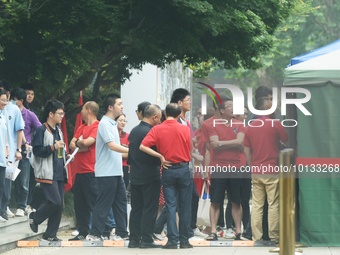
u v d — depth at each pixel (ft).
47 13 88.33
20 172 76.54
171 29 90.84
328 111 65.00
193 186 72.49
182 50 93.15
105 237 72.49
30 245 68.28
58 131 68.54
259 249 66.64
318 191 66.95
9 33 87.66
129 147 66.80
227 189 73.61
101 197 68.59
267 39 101.96
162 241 70.95
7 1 87.30
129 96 105.81
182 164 65.46
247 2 97.55
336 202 66.95
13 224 72.64
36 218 68.44
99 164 68.39
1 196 69.26
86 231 71.82
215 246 68.80
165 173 65.51
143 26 90.58
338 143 65.31
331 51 69.87
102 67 104.37
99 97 115.75
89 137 70.95
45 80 92.07
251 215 68.90
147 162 66.03
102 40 95.09
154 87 105.81
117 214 70.90
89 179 71.31
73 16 88.84
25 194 76.95
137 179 66.08
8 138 71.77
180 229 66.64
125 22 89.97
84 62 90.07
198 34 91.97
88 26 89.35
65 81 102.99
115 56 97.09
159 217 72.43
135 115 105.81
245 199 73.00
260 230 69.05
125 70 104.78
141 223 66.80
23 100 77.77
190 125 65.31
